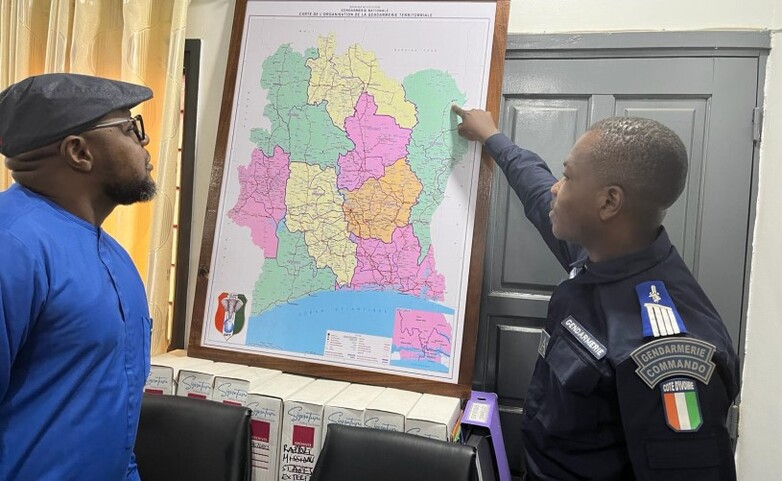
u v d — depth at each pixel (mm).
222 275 1730
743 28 1612
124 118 1086
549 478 1119
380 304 1602
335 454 1356
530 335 1765
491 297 1792
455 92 1595
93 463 1024
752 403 1607
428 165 1600
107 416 1042
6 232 918
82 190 1062
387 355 1576
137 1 1823
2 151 1019
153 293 1817
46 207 1016
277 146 1718
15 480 952
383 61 1651
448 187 1582
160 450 1479
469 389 1511
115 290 1083
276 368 1651
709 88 1640
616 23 1695
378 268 1613
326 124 1684
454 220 1570
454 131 1589
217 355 1704
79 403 1000
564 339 1075
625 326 990
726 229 1640
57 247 979
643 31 1674
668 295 1008
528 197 1443
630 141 992
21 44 1871
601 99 1714
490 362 1798
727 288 1641
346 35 1688
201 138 1956
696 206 1664
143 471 1477
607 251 1079
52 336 962
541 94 1757
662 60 1670
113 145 1056
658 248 1060
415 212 1600
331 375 1608
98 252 1078
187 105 1951
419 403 1458
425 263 1580
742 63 1616
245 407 1485
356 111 1662
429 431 1353
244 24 1779
